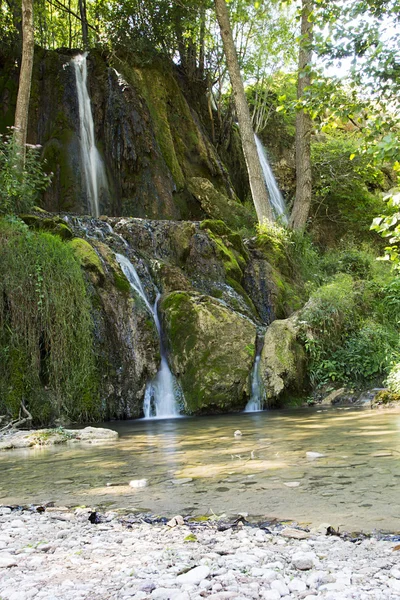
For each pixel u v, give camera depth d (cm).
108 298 1074
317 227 2358
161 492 405
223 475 451
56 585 234
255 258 1487
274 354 1098
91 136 1947
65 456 604
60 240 1063
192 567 249
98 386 1010
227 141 2523
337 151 2344
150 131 2011
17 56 2000
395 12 747
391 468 440
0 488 451
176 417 1020
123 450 623
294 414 931
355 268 1683
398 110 726
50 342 975
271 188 2481
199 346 1090
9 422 894
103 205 1903
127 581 236
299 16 884
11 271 962
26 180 1250
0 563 264
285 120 2711
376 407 957
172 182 2000
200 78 2555
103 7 2322
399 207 643
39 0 2366
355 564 246
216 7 1772
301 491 382
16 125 1344
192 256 1362
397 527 296
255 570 241
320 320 1184
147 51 2236
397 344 1190
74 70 1984
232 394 1055
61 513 366
